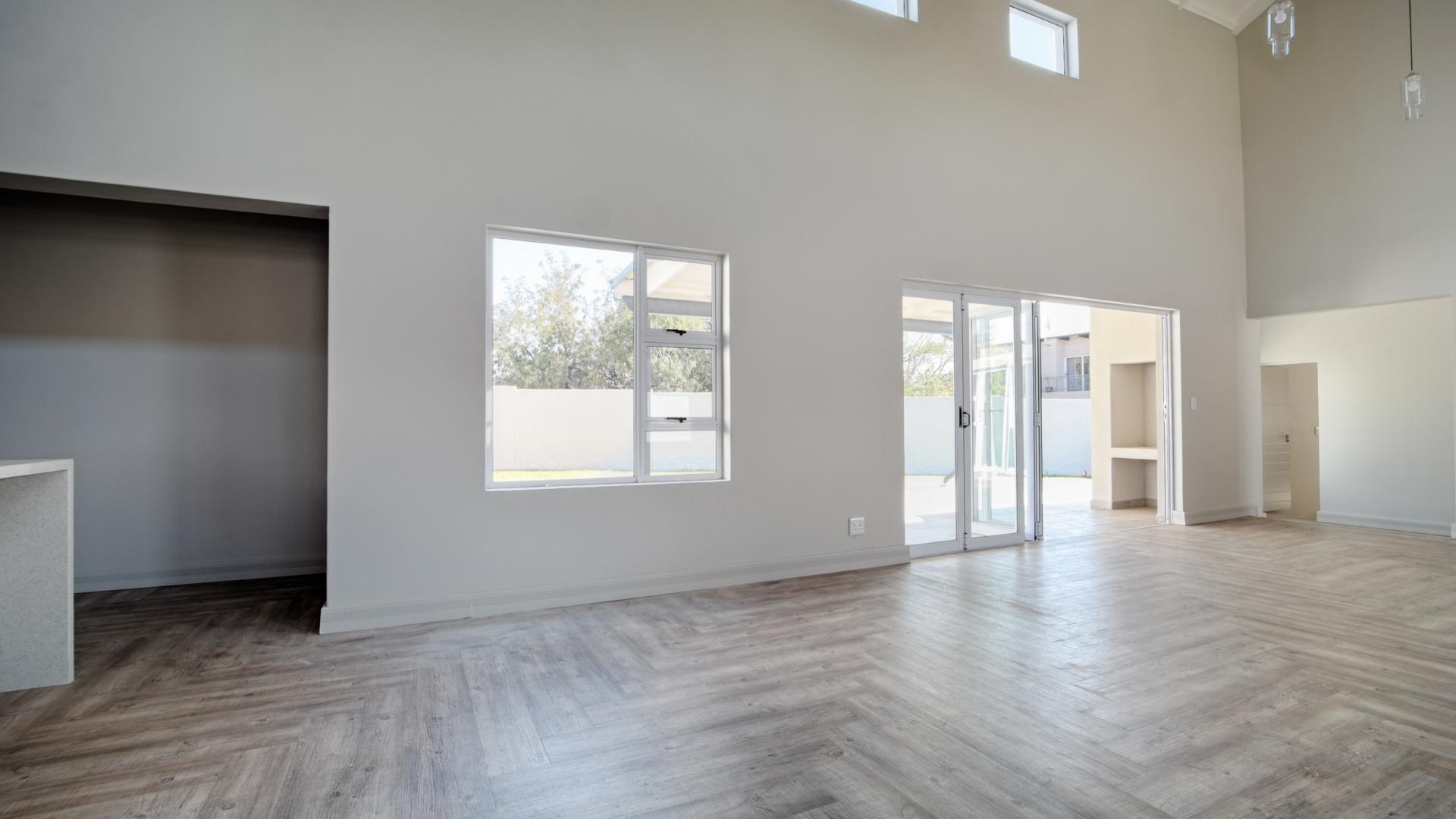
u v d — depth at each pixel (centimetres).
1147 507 823
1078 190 613
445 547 368
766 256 459
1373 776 205
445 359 369
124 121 317
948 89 539
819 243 479
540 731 237
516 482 394
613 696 267
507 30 386
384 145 359
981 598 409
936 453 548
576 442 410
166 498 445
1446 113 605
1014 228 571
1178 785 200
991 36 564
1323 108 682
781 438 462
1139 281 654
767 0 463
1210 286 711
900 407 510
